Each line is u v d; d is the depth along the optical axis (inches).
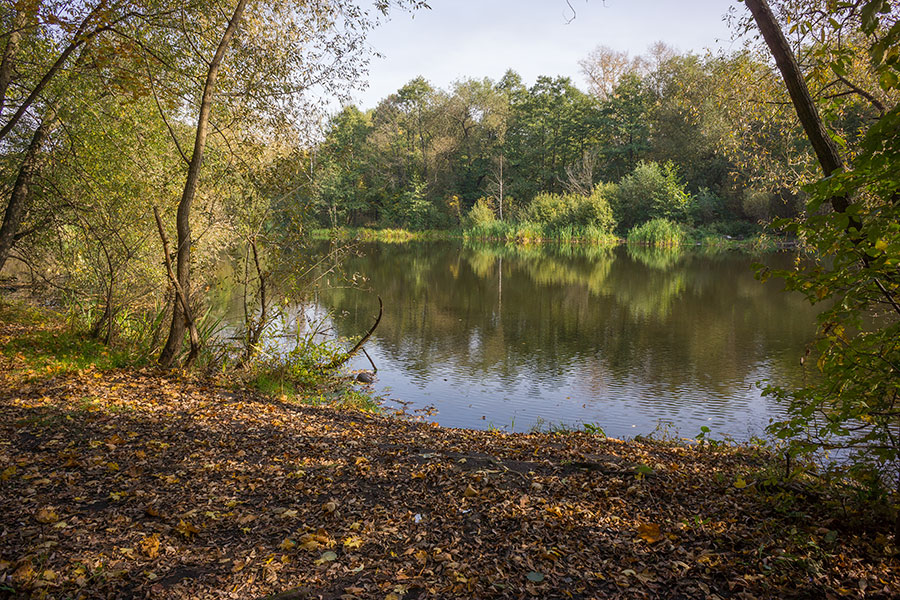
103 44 349.4
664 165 2212.1
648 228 1984.5
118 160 441.1
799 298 861.2
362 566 142.3
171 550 146.4
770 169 356.5
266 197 428.8
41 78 399.2
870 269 123.3
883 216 121.1
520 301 874.8
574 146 2625.5
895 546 137.3
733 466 227.5
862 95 214.4
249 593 130.4
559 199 2367.1
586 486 195.9
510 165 2684.5
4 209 482.0
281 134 425.7
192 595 128.6
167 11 361.1
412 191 2650.1
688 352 558.6
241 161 420.5
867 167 117.8
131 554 142.5
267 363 438.6
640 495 184.9
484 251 1860.2
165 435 235.9
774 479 168.4
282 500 182.1
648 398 422.0
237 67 404.2
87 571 133.6
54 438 218.1
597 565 141.1
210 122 421.7
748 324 684.1
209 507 172.4
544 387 454.3
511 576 136.8
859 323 136.2
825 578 127.0
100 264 460.4
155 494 178.2
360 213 2758.4
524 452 251.3
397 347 593.3
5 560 133.3
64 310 571.8
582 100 2637.8
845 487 173.9
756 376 473.1
